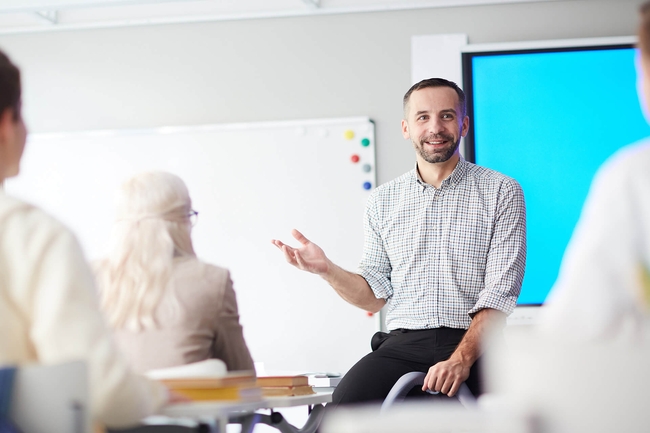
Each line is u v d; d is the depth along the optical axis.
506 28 4.31
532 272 4.11
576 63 4.17
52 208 4.59
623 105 4.14
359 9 4.41
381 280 2.93
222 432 1.49
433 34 4.36
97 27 4.67
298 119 4.45
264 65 4.52
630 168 0.96
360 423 0.87
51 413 1.04
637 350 0.72
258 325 4.36
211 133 4.49
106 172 4.56
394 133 4.37
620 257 0.93
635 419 0.72
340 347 4.27
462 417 0.83
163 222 1.80
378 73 4.40
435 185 2.92
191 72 4.58
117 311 1.73
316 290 4.32
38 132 4.68
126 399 1.16
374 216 2.99
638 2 4.21
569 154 4.15
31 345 1.17
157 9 4.64
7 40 4.75
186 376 1.53
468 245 2.80
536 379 0.75
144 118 4.60
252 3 4.56
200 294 1.75
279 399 1.79
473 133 4.21
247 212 4.42
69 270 1.16
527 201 4.16
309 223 4.37
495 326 2.62
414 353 2.73
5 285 1.15
